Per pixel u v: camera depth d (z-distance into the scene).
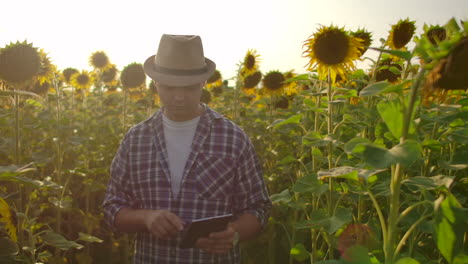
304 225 2.26
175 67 2.29
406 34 3.31
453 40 1.11
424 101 1.28
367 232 2.29
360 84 3.55
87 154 5.74
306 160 4.56
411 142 1.28
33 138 5.19
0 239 2.03
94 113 8.20
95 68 8.04
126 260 4.53
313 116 4.65
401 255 2.10
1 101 4.14
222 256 2.48
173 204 2.43
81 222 4.78
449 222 1.31
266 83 5.52
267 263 4.48
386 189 2.06
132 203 2.59
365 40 3.15
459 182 2.44
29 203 3.11
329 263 1.46
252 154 2.59
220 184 2.43
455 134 1.98
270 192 4.85
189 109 2.35
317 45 2.70
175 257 2.43
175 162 2.49
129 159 2.54
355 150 1.34
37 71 3.14
